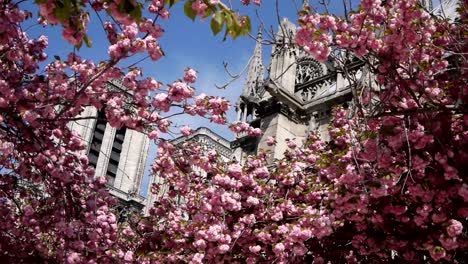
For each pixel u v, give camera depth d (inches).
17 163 498.6
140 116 418.6
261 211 527.8
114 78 404.5
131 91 418.6
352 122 491.5
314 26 342.3
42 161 476.4
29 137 426.0
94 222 520.7
